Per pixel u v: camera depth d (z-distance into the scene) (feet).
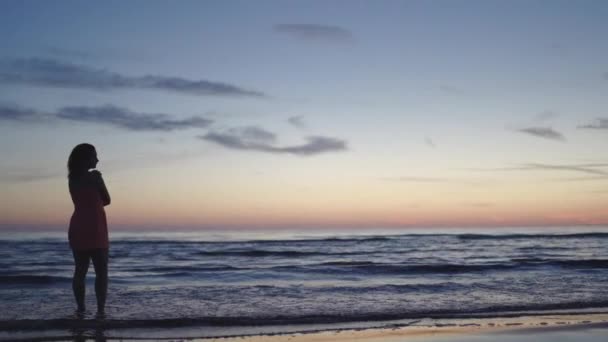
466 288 27.32
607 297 24.29
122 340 15.58
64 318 18.33
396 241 90.02
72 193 19.42
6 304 21.57
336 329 17.34
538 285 28.55
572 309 21.21
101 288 19.42
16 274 34.94
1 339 15.49
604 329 17.33
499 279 31.60
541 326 17.81
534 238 98.48
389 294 25.20
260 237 120.06
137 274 35.35
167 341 15.52
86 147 19.53
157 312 19.95
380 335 16.47
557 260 45.44
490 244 79.77
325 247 74.74
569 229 179.42
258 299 23.47
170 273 35.78
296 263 47.96
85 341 15.39
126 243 78.28
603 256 55.88
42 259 49.78
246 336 16.24
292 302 22.65
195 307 21.20
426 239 95.40
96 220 19.25
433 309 20.94
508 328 17.53
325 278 33.22
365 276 34.47
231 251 64.03
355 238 97.76
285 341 15.62
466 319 19.13
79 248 19.10
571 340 15.78
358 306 21.67
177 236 125.70
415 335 16.48
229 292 25.64
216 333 16.58
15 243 70.54
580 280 30.83
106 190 19.74
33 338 15.64
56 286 28.19
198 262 49.32
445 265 39.58
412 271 37.24
